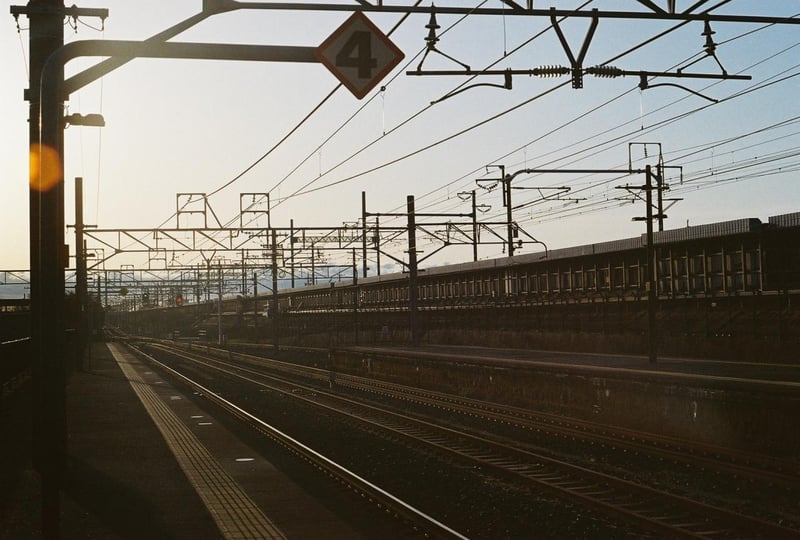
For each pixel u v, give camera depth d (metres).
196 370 54.75
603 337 44.66
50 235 9.75
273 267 66.88
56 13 15.20
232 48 10.62
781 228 34.75
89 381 42.56
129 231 41.94
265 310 110.19
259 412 28.59
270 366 58.22
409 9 11.44
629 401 23.73
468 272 60.44
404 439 21.28
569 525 11.82
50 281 9.74
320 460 16.84
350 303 81.38
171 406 29.95
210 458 18.00
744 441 19.05
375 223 50.94
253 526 11.75
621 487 14.21
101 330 109.62
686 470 16.38
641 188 32.72
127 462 17.50
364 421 24.67
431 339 65.12
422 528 11.32
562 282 49.88
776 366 29.36
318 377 46.81
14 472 16.42
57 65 9.97
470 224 45.97
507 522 12.09
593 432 22.20
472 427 24.53
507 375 31.70
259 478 15.58
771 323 34.66
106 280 101.81
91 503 13.40
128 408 29.19
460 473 16.38
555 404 27.94
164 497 13.83
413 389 36.28
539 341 50.69
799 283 33.97
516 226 46.84
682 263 40.47
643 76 15.62
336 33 10.66
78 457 18.22
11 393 27.92
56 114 9.87
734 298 36.94
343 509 12.85
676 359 36.00
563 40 13.94
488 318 56.53
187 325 143.12
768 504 13.24
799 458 17.28
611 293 45.44
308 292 92.81
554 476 15.63
